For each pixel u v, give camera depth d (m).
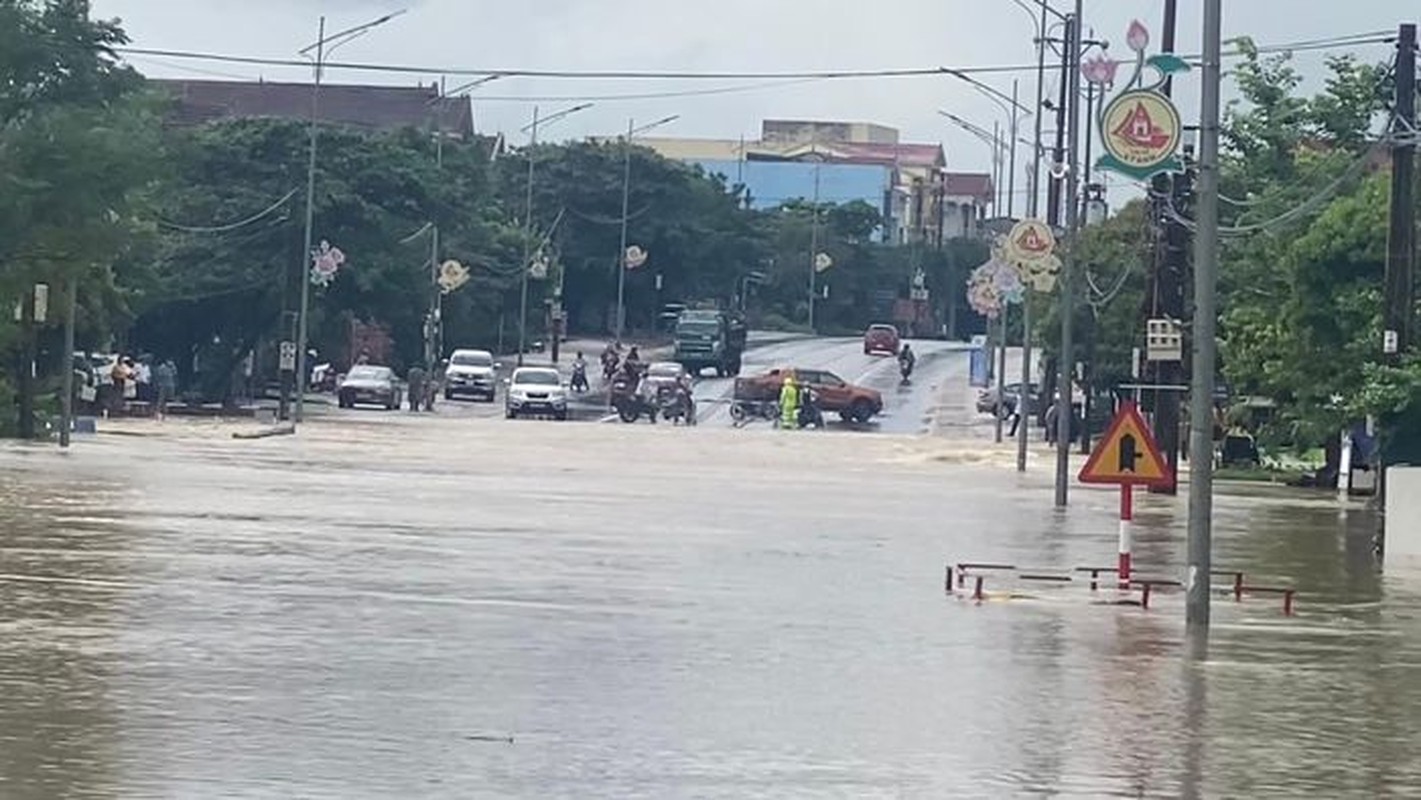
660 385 111.50
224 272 114.12
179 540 35.78
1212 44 28.25
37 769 16.31
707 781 16.81
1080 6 61.81
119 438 73.06
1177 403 65.00
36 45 71.88
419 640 24.47
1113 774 17.66
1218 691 22.75
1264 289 78.81
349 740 17.95
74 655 22.34
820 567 35.56
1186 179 66.50
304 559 33.34
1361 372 59.84
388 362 139.38
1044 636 27.16
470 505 46.88
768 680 22.45
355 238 116.06
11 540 34.91
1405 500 41.66
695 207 186.12
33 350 74.12
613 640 25.17
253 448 69.56
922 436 100.62
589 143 184.00
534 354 157.12
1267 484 77.06
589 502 49.59
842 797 16.36
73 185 70.56
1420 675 24.56
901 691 22.03
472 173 147.88
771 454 80.31
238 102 194.00
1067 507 55.62
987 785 17.00
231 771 16.44
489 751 17.72
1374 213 64.38
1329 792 17.22
